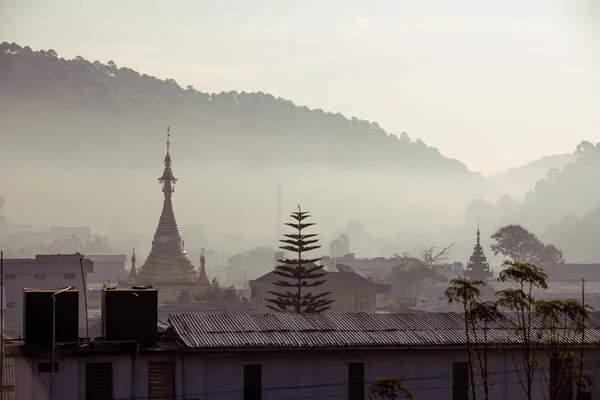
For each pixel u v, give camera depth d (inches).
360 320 3051.2
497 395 2901.1
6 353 2635.3
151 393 2662.4
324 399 2773.1
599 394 3006.9
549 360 2940.5
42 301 2731.3
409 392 2652.6
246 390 2719.0
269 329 2883.9
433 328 3014.3
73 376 2618.1
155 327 2792.8
